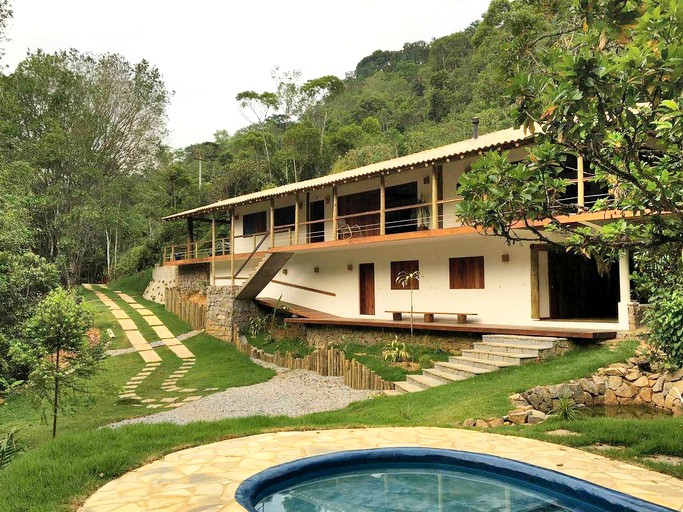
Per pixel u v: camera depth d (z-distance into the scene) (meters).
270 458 5.41
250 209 23.83
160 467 5.15
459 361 11.86
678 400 8.84
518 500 4.86
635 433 6.21
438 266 15.63
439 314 15.13
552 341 11.12
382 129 54.22
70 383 8.00
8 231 15.89
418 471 5.52
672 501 4.18
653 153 4.88
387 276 17.31
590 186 12.45
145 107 38.38
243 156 42.75
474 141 15.68
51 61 34.16
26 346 8.13
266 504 4.80
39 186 32.16
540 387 9.00
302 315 18.67
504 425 7.49
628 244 4.51
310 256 20.44
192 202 37.09
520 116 3.74
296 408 10.59
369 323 15.45
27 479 4.77
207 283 25.94
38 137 33.00
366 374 12.00
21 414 11.60
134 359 17.75
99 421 10.33
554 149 4.29
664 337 8.40
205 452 5.67
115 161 37.59
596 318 13.32
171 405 11.63
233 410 10.71
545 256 13.57
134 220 37.28
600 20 3.16
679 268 5.23
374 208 18.12
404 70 79.19
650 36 3.05
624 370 9.60
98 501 4.26
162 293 29.86
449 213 15.30
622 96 3.15
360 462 5.47
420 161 13.54
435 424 7.23
